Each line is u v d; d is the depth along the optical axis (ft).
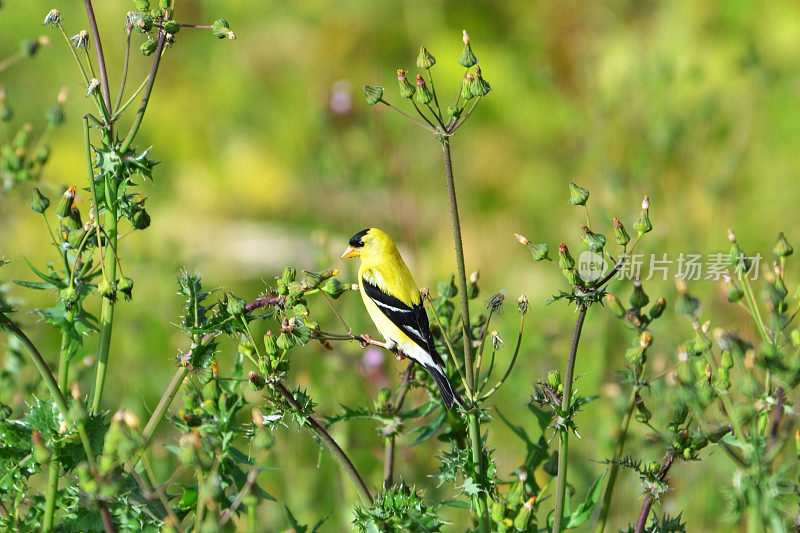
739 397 21.65
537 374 34.88
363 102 49.01
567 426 18.76
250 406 28.45
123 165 19.22
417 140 51.03
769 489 17.01
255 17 64.54
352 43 63.72
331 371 31.09
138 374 34.32
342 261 36.29
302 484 28.66
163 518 17.88
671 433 18.76
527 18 61.67
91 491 15.60
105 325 19.67
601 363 32.24
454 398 20.17
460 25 62.44
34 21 59.52
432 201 51.31
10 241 38.78
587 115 48.62
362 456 29.35
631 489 27.68
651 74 44.88
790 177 46.80
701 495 27.48
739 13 56.44
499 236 51.31
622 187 40.91
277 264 51.52
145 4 19.49
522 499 19.35
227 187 58.13
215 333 19.04
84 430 17.43
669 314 33.14
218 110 61.93
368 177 43.34
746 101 48.08
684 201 41.16
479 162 55.83
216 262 50.78
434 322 25.16
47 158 26.73
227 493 19.48
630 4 58.85
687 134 42.37
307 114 58.49
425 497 28.30
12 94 57.21
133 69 61.98
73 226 19.79
